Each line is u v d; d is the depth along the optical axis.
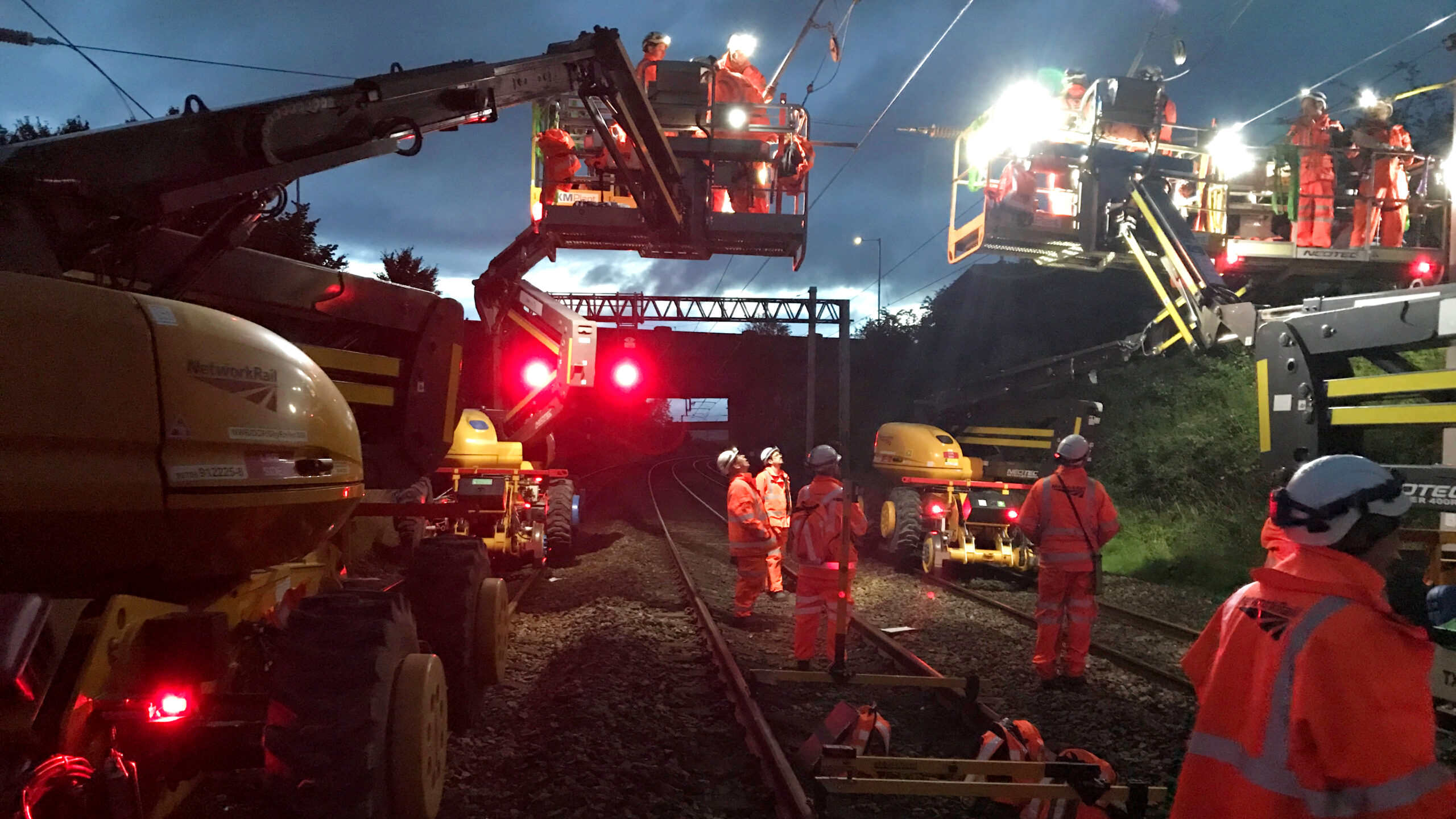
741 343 41.31
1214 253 11.02
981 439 14.22
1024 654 7.83
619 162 8.65
